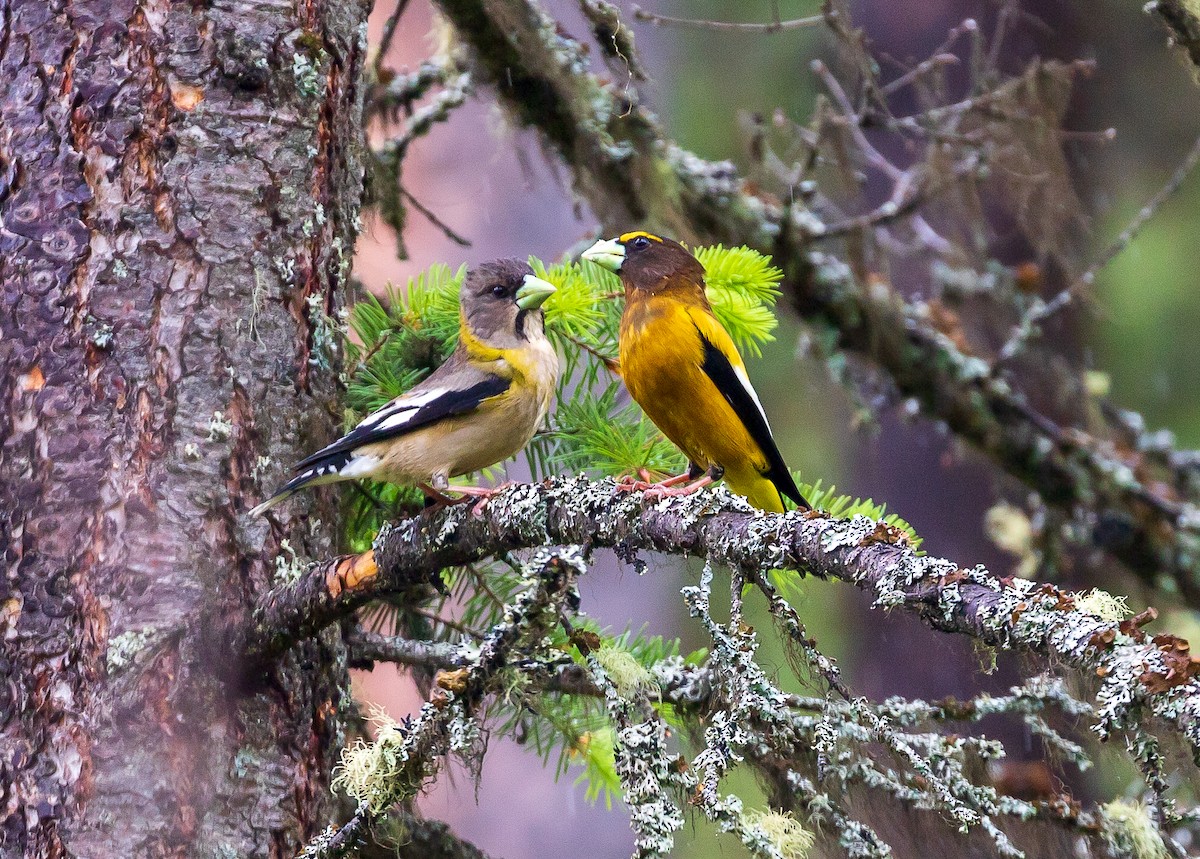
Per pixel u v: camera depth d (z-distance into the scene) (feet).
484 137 73.82
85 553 23.71
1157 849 20.70
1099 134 44.42
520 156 40.68
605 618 65.26
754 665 18.57
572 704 30.76
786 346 65.92
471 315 30.17
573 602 20.71
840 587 59.47
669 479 32.91
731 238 43.98
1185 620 51.39
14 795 23.08
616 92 40.29
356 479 28.45
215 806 23.50
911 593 17.40
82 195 24.62
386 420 27.07
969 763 22.31
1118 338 63.05
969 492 61.57
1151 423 62.85
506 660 19.92
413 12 77.00
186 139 25.14
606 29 35.91
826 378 57.11
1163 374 62.85
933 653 55.52
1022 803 21.36
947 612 17.02
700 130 67.31
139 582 23.66
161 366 24.50
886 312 47.24
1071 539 51.16
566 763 31.50
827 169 54.95
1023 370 56.24
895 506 62.75
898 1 62.59
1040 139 44.19
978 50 44.06
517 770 71.10
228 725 23.97
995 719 51.83
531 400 29.71
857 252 45.44
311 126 26.30
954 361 48.26
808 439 65.51
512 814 70.69
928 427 62.54
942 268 50.72
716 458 34.88
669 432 35.09
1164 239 63.57
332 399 26.53
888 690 56.03
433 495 28.99
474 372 29.14
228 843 23.49
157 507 24.03
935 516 61.93
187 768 23.40
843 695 18.67
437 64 40.65
